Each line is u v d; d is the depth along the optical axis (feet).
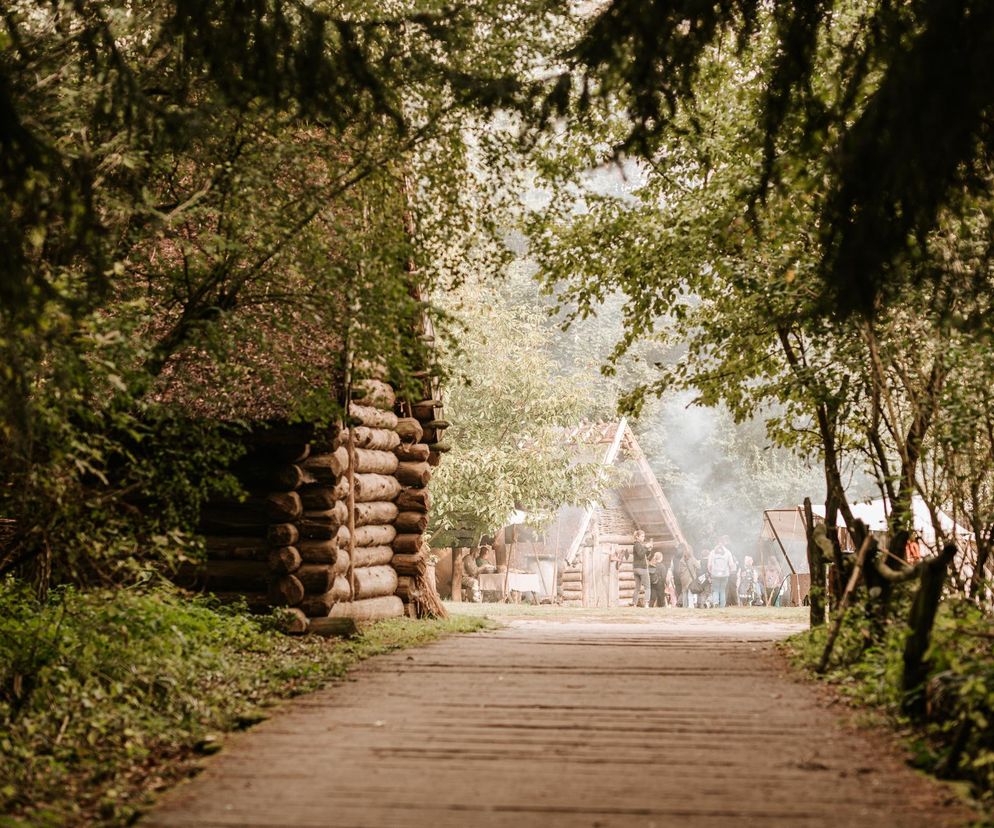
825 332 44.14
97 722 29.22
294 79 32.65
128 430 33.63
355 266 40.16
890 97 26.68
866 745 25.82
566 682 35.04
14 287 26.40
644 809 20.79
